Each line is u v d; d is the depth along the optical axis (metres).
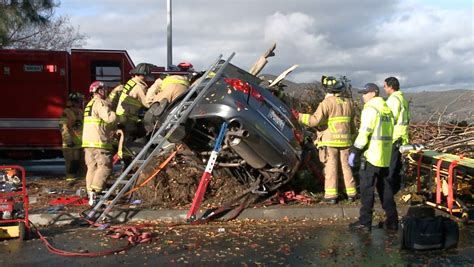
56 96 14.95
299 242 7.07
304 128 9.55
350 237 7.33
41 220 7.88
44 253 6.55
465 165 7.85
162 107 8.48
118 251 6.59
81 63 15.14
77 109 11.66
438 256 6.48
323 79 8.97
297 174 9.52
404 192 9.55
